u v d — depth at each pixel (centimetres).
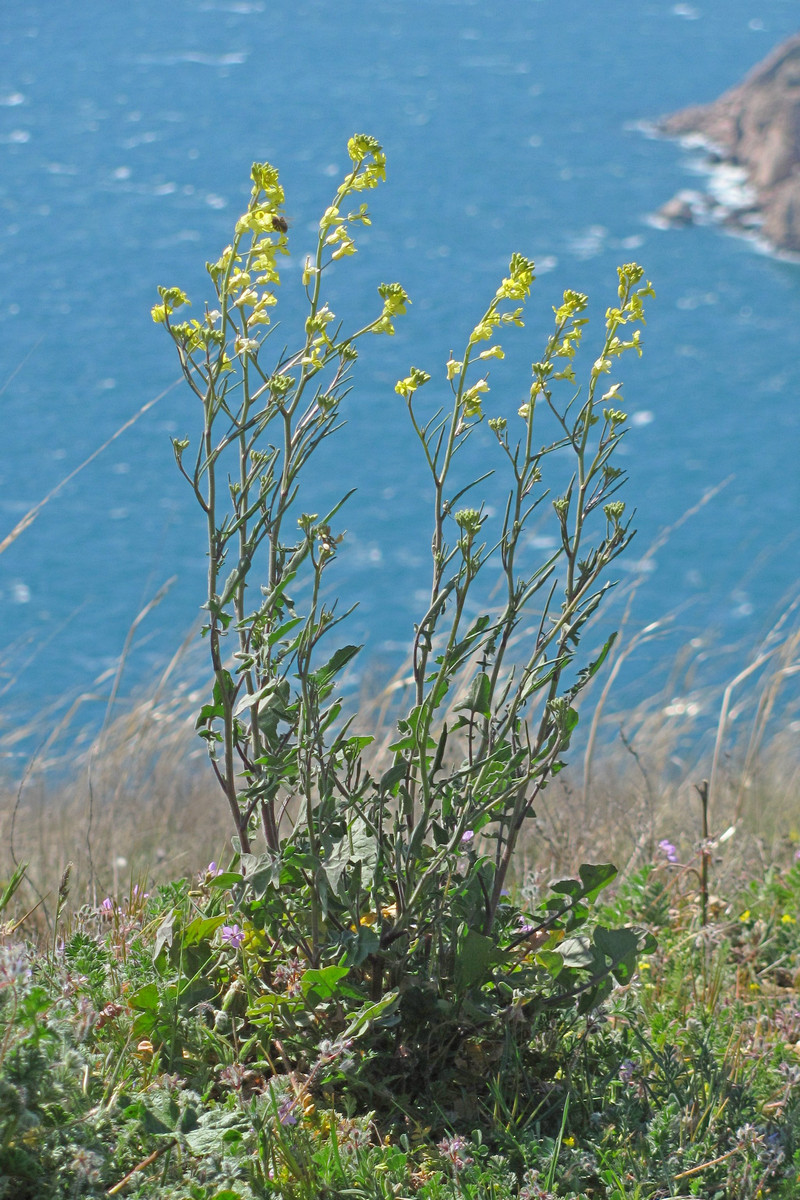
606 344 265
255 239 250
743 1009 327
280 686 253
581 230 11288
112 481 6781
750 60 19850
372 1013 244
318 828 256
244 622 247
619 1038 289
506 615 265
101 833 536
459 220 11719
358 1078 260
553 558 267
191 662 680
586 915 283
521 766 272
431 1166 243
